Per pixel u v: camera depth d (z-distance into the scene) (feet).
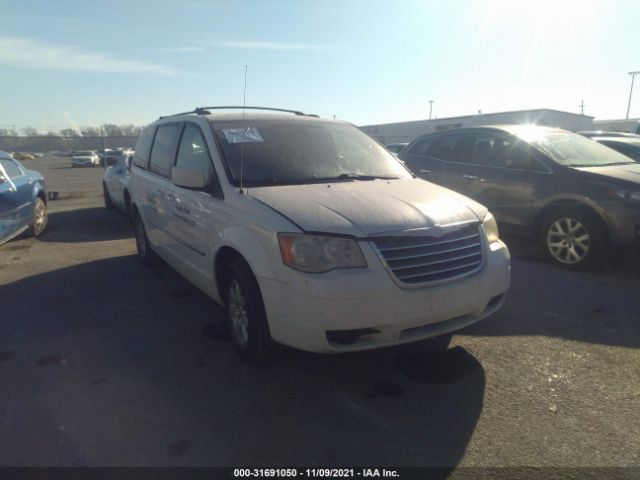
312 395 9.70
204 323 13.46
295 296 9.07
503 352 11.47
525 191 19.26
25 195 24.14
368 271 8.95
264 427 8.66
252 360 10.71
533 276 17.29
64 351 11.76
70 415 9.06
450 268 9.68
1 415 9.09
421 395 9.68
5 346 12.06
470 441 8.24
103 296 15.80
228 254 11.36
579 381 10.14
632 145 30.01
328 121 15.53
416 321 9.23
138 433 8.50
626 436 8.34
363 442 8.23
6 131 66.44
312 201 10.30
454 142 23.32
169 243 15.42
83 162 121.90
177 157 14.93
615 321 13.21
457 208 10.81
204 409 9.22
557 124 99.35
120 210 31.96
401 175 13.85
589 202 17.07
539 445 8.13
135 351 11.73
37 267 19.49
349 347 9.09
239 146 12.66
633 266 18.45
